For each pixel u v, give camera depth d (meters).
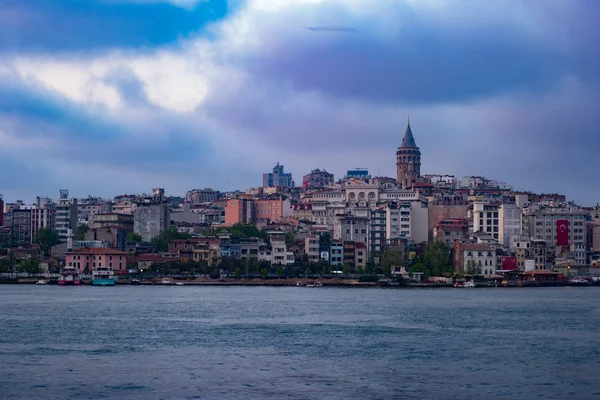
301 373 194.25
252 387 181.00
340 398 172.88
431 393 177.00
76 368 197.38
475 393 177.38
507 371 197.38
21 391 176.50
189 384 183.12
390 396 174.50
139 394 174.88
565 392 179.00
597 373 195.88
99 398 171.75
